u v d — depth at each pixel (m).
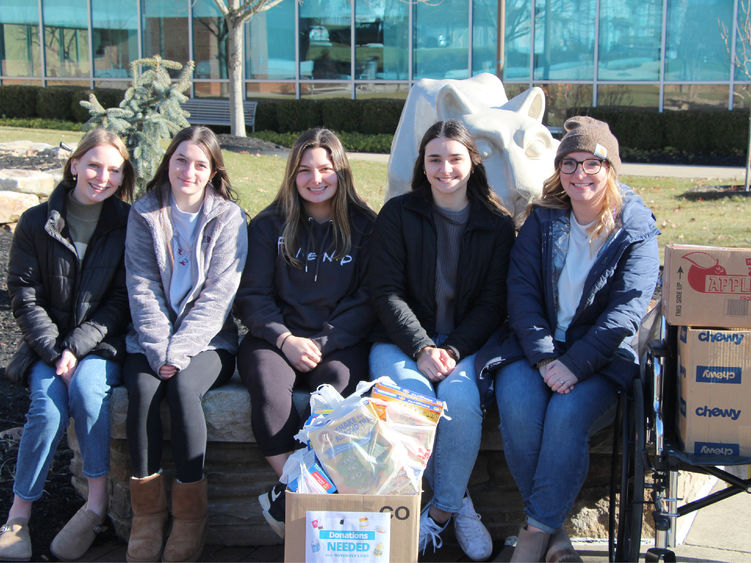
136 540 3.03
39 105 20.78
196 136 3.32
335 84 19.97
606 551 3.21
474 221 3.34
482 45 18.70
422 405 2.78
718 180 12.52
